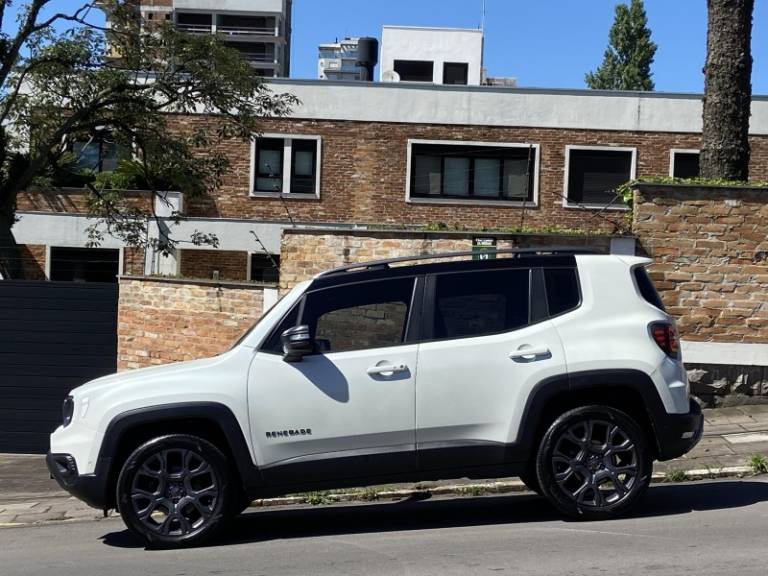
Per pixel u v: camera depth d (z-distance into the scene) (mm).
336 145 22203
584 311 6234
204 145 17297
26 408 12445
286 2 68375
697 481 7906
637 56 48562
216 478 6043
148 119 16938
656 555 5293
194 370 6094
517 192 22203
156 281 12125
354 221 22203
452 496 7996
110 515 8125
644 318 6246
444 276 6297
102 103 16406
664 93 21859
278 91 22109
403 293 6254
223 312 11594
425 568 5195
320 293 6273
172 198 21250
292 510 7746
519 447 6031
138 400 5984
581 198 22062
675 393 6164
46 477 10547
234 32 66000
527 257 6402
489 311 6238
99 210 17547
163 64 16578
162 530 6027
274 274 21391
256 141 22172
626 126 21938
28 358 12477
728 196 10430
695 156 21891
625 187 11203
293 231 11023
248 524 7094
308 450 5980
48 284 12477
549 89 22047
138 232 18031
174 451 6023
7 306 12531
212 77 16250
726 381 10508
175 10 65375
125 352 12336
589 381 6043
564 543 5656
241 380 6016
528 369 6059
